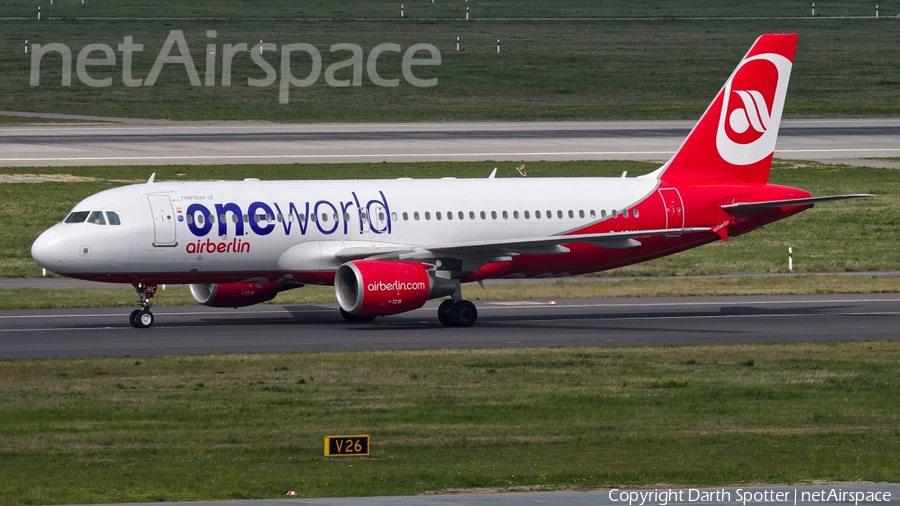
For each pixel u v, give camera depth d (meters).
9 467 81.44
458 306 160.25
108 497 71.69
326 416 100.31
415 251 160.00
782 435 93.69
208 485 75.12
